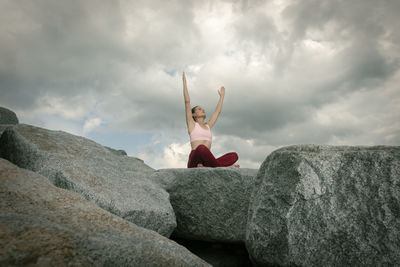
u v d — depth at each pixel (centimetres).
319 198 164
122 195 206
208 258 268
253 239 177
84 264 87
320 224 159
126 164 279
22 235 88
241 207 267
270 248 167
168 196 258
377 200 153
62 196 129
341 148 188
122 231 118
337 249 152
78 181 192
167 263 108
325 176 168
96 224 114
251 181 276
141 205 206
